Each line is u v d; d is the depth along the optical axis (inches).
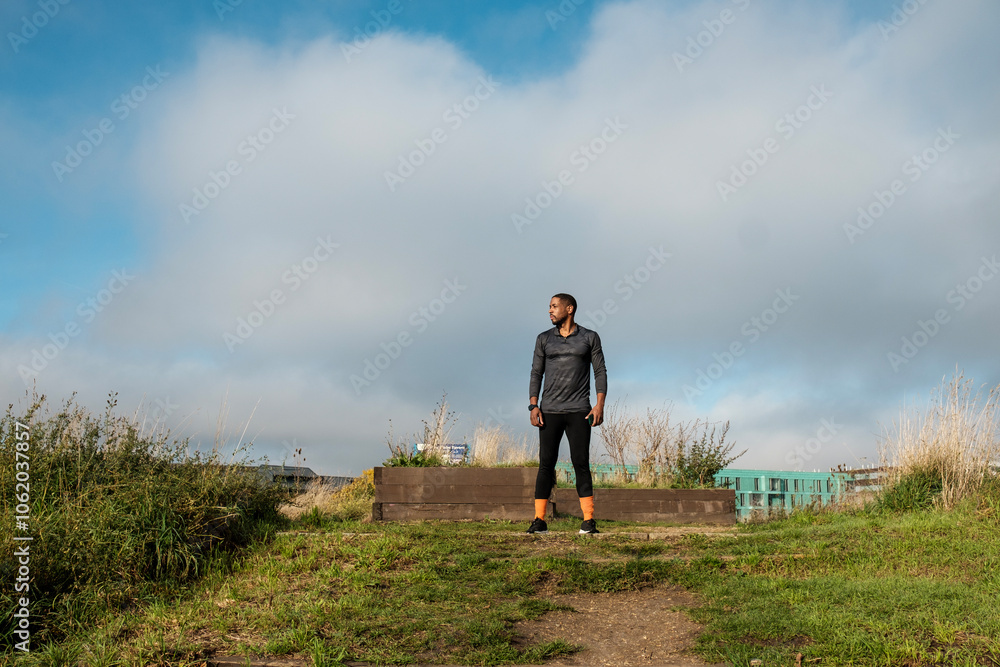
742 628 160.9
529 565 211.5
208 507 240.1
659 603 188.4
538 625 172.6
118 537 206.7
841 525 269.3
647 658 153.8
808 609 170.4
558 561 215.5
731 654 146.4
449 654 152.6
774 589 189.2
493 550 236.5
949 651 138.3
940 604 167.0
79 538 200.8
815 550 227.0
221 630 163.0
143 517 216.4
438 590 191.0
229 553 239.0
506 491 331.6
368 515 362.9
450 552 230.1
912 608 166.4
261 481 302.7
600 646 161.3
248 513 274.8
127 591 193.3
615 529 291.4
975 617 156.8
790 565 214.7
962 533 241.8
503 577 203.9
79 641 161.3
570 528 298.4
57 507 227.3
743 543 248.8
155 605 184.7
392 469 334.0
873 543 233.3
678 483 396.8
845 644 144.1
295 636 155.3
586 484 267.1
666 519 337.4
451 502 331.0
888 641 143.6
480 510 330.3
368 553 220.7
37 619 170.6
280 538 249.4
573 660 153.3
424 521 320.2
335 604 177.2
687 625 170.1
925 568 207.6
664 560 221.3
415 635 160.6
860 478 352.5
